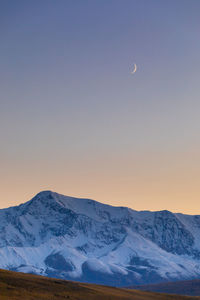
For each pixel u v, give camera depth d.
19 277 123.94
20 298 101.62
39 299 104.12
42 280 127.00
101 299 118.81
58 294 113.62
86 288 130.38
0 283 112.00
